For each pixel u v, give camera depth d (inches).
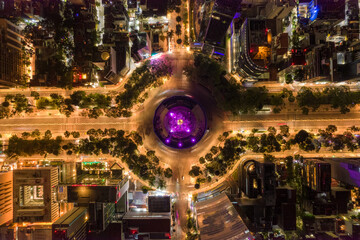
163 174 4030.5
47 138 3860.7
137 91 3809.1
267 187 3437.5
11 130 4037.9
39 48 3865.7
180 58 4030.5
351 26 3710.6
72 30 3850.9
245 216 3324.3
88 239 3590.1
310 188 3666.3
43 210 3543.3
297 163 3924.7
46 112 4033.0
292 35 3838.6
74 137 3863.2
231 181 3988.7
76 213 3405.5
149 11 3858.3
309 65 3651.6
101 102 3806.6
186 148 3973.9
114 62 3560.5
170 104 4028.1
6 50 3535.9
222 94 3929.6
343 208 3558.1
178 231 3929.6
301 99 3804.1
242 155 4013.3
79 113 4003.4
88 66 3779.5
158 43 3973.9
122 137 3801.7
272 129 3823.8
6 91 4028.1
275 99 3816.4
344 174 3639.3
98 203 3373.5
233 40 3779.5
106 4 3688.5
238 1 3304.6
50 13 3821.4
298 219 3715.6
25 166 3887.8
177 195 4005.9
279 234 3599.9
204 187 4010.8
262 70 3277.6
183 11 4020.7
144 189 3944.4
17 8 3720.5
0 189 3440.0
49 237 3762.3
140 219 3656.5
